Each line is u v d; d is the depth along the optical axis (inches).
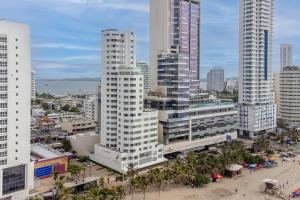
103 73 7416.3
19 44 5531.5
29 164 5629.9
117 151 6939.0
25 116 5689.0
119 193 5123.0
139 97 6953.7
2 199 5147.6
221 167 6815.9
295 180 6796.3
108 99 7303.2
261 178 6865.2
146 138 7155.5
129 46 7544.3
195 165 6476.4
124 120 6899.6
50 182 6200.8
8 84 5442.9
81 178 6269.7
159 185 6013.8
